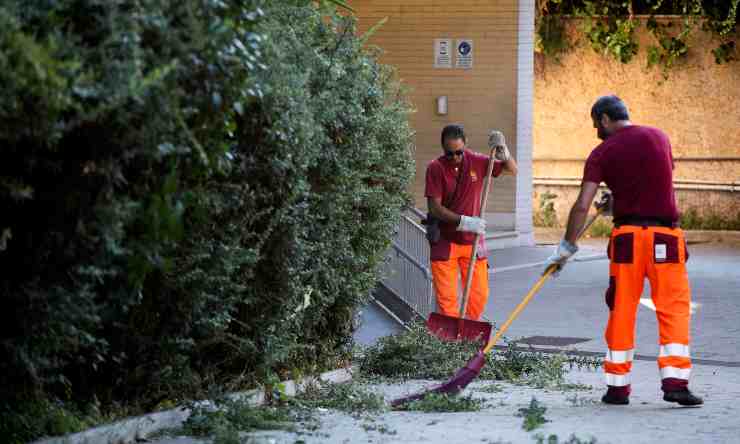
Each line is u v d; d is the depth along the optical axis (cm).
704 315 2289
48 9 745
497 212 3741
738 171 4456
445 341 1625
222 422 1086
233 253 1067
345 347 1571
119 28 779
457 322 1647
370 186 1550
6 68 680
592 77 4506
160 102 796
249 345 1191
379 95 1477
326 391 1361
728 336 2020
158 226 872
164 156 870
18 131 719
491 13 3628
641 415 1205
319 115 1224
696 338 2000
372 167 1541
